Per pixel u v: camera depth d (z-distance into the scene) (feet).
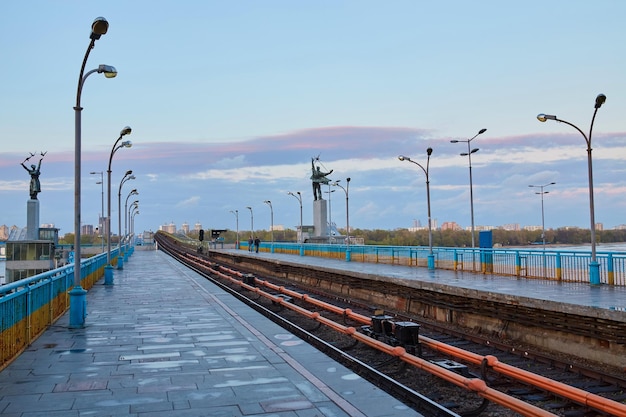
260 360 31.63
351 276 91.30
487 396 26.40
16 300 33.35
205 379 27.58
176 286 81.05
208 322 45.98
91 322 46.32
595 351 43.11
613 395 33.76
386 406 22.86
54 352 34.37
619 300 48.06
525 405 23.62
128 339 38.58
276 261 139.23
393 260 111.96
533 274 73.92
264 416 21.90
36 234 198.29
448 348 38.29
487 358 34.09
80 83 45.52
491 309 55.67
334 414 22.04
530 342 50.24
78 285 44.37
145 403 23.71
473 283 66.59
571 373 38.93
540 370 40.11
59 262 178.40
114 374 28.76
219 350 34.50
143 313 51.72
